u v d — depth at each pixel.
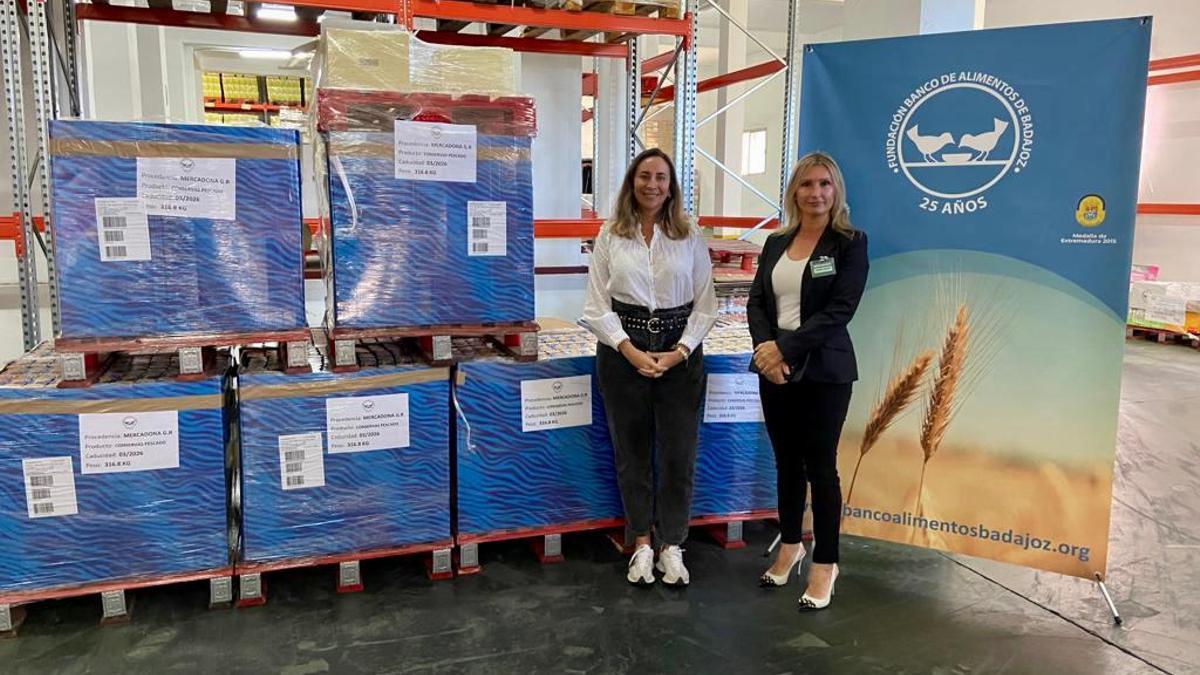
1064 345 3.01
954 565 3.54
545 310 6.93
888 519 3.39
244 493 3.05
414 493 3.27
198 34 8.82
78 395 2.81
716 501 3.69
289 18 4.86
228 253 2.92
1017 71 2.94
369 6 3.85
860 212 3.25
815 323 2.84
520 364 3.36
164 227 2.83
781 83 16.47
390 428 3.19
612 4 4.30
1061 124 2.90
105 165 2.75
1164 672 2.71
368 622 2.98
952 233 3.12
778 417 3.11
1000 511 3.20
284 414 3.05
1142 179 9.91
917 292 3.21
